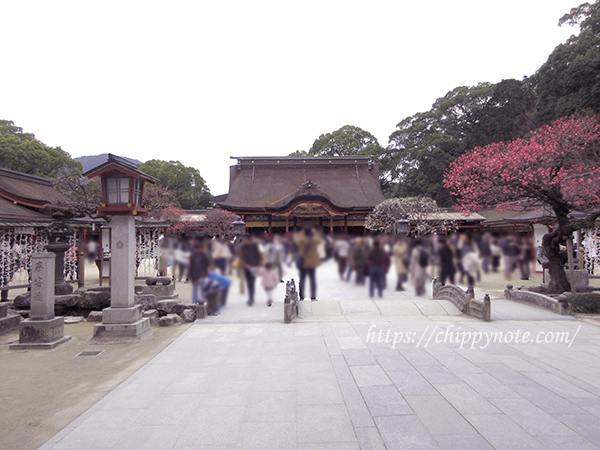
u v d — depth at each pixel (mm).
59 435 3742
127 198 7512
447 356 5855
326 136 54062
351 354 6012
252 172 46375
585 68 23797
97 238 16641
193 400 4445
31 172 33375
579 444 3371
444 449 3316
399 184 46375
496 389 4590
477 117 41125
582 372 5141
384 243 11188
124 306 7617
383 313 9156
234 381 4996
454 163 13211
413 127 46156
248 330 7625
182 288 14148
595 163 13969
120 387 4918
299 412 4078
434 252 10883
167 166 46531
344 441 3480
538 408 4078
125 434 3717
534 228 20203
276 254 10180
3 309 8555
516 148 11445
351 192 43500
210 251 9781
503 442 3418
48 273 7355
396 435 3566
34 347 7004
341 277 12766
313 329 7598
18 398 4773
